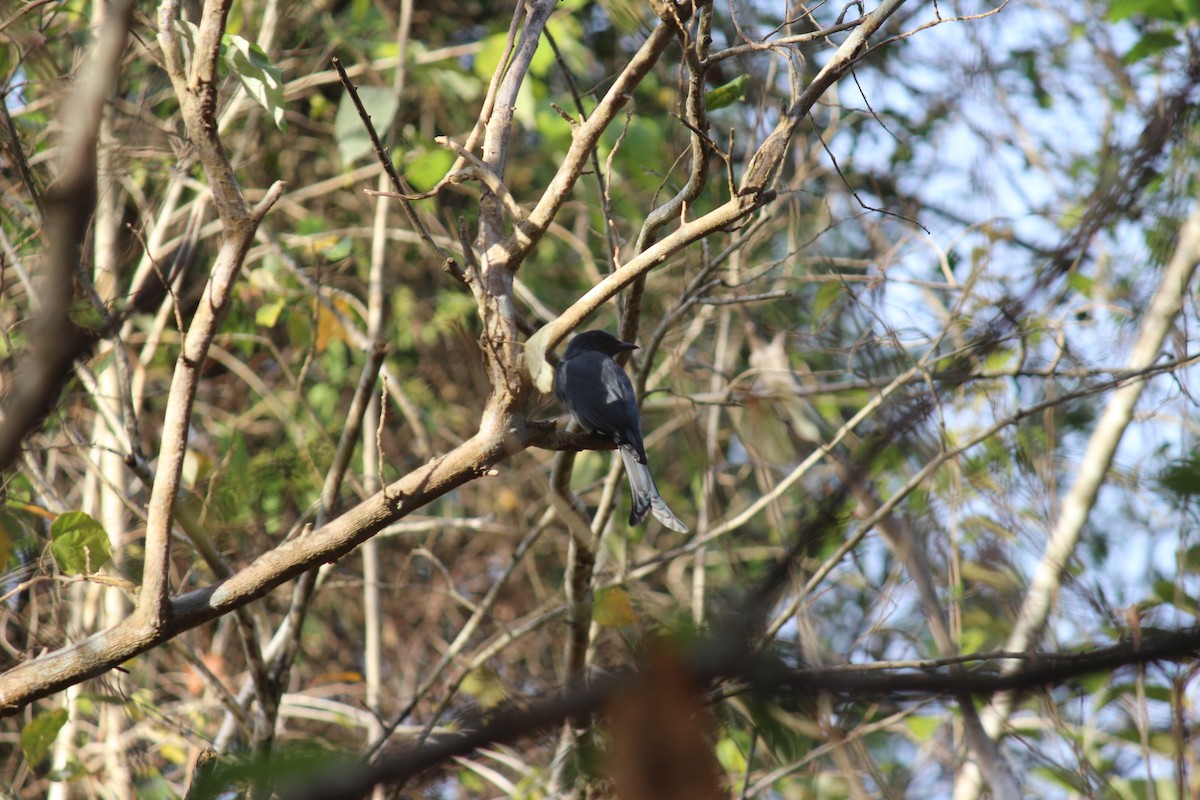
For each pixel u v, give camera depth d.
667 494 15.50
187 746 12.43
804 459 12.04
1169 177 9.70
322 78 14.45
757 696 2.11
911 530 9.12
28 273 7.96
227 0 5.81
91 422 13.36
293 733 12.45
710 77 11.23
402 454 15.34
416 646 15.45
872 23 6.34
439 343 15.43
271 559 6.10
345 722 12.36
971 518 10.06
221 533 11.37
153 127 9.58
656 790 1.97
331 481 8.83
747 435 12.25
